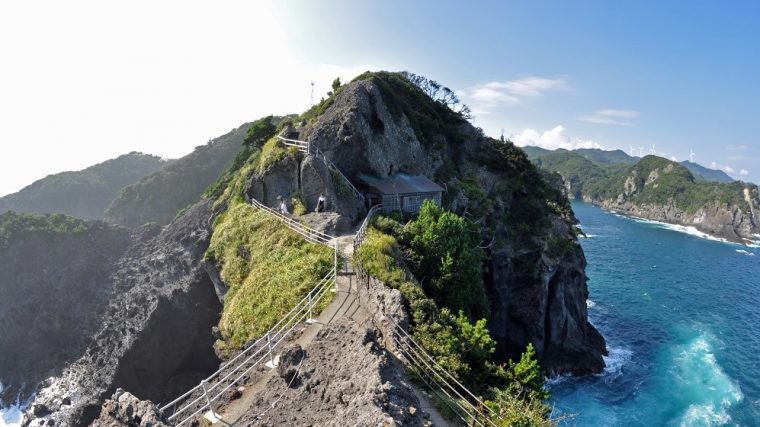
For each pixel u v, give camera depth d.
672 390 58.62
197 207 89.25
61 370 73.19
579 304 72.44
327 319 25.14
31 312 83.62
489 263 68.06
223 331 37.00
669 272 118.69
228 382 21.16
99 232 96.56
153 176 148.88
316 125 62.28
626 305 90.81
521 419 17.91
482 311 40.16
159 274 74.44
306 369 17.47
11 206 175.62
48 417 64.56
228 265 45.41
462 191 74.38
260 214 48.75
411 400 15.07
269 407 16.45
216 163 153.38
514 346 68.69
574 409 54.34
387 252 32.84
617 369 64.81
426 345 21.47
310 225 43.72
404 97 86.31
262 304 33.09
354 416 13.38
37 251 91.19
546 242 71.75
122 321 70.56
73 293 82.50
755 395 57.50
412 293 26.47
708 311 88.88
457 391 19.53
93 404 62.25
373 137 65.00
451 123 92.25
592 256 135.12
